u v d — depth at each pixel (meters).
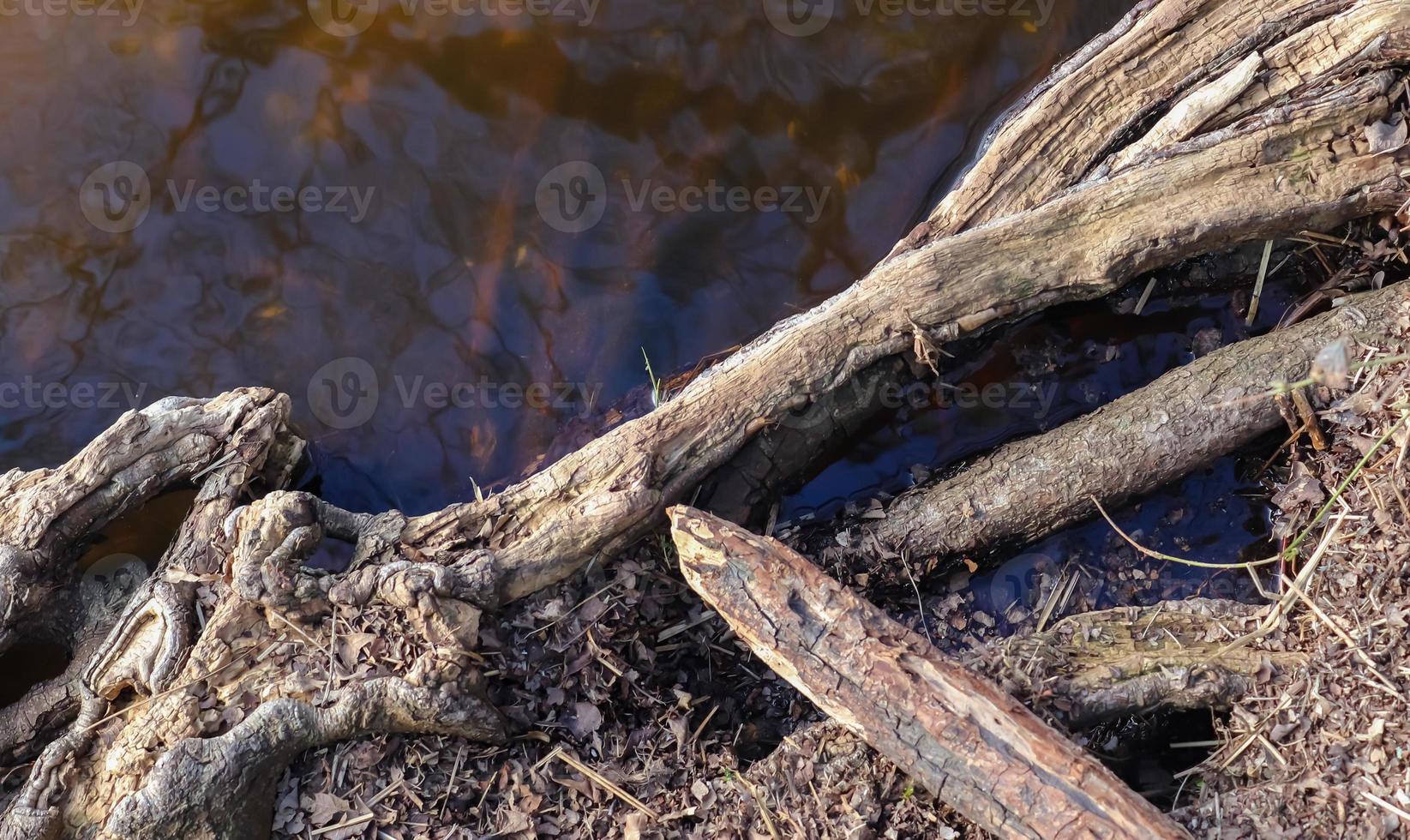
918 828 2.83
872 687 2.78
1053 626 2.97
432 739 2.91
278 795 2.88
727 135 3.28
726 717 2.98
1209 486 3.07
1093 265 3.03
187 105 3.28
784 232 3.25
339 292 3.23
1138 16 3.19
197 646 2.90
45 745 2.97
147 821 2.81
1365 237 3.09
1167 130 3.10
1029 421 3.13
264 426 3.05
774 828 2.84
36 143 3.26
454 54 3.29
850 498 3.11
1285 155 3.04
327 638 2.91
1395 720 2.77
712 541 2.83
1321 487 2.97
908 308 3.02
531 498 2.97
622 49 3.30
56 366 3.21
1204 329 3.14
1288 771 2.80
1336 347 2.68
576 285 3.23
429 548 2.96
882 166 3.27
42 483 2.99
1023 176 3.15
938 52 3.29
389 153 3.27
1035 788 2.73
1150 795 2.88
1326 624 2.85
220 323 3.23
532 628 2.96
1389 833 2.73
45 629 3.01
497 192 3.26
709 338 3.21
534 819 2.88
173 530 3.09
